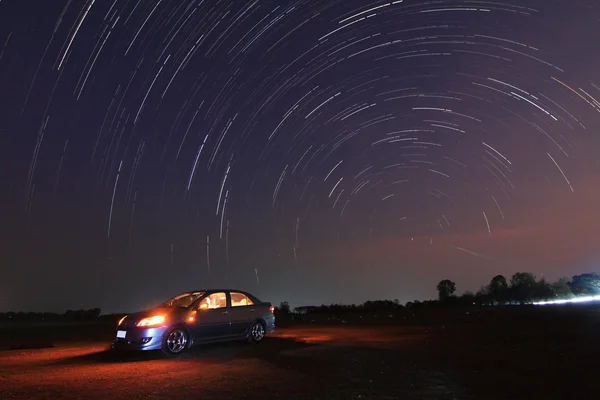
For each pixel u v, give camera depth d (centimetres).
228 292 1202
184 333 1056
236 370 838
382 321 2198
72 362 959
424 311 2822
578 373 772
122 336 1012
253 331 1212
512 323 1659
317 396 645
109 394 650
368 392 670
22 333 1773
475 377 775
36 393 654
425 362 923
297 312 3478
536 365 860
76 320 2827
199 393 657
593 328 1337
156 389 682
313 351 1078
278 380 748
